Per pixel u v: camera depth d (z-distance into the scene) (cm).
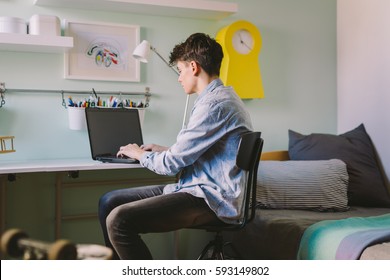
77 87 253
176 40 274
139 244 170
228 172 182
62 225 252
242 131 183
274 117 299
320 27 311
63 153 251
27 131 244
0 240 84
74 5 247
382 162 280
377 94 281
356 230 191
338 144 276
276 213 234
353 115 303
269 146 297
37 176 247
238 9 289
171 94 274
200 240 280
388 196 265
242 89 276
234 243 253
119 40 261
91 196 258
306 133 308
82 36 253
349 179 263
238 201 181
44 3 243
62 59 250
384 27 275
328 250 182
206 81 194
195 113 185
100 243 260
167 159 183
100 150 235
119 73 261
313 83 309
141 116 255
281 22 300
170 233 275
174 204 175
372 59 285
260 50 290
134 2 242
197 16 273
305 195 245
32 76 244
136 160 214
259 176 251
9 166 204
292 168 255
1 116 239
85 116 239
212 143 181
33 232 247
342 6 310
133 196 204
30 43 222
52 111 249
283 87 301
